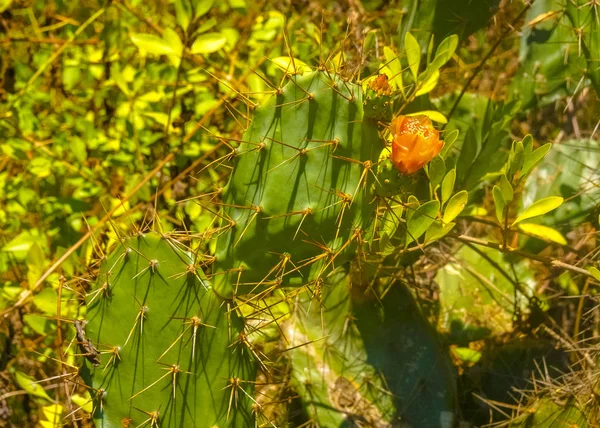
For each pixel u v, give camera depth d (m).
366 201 0.57
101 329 0.58
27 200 0.91
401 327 0.73
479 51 1.00
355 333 0.74
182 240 0.68
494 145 0.77
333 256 0.56
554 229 0.80
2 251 0.87
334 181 0.56
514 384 0.79
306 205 0.56
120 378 0.58
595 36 0.80
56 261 0.84
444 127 0.81
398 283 0.74
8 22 1.07
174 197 0.97
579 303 0.81
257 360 0.61
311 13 1.07
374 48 0.87
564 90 0.82
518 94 0.84
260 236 0.57
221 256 0.58
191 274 0.57
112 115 1.02
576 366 0.77
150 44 0.84
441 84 0.96
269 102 0.57
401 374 0.72
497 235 0.86
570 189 0.80
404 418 0.71
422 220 0.59
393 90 0.67
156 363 0.57
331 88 0.56
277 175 0.56
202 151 0.94
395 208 0.61
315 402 0.72
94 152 0.95
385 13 0.98
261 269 0.57
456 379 0.78
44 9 1.04
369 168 0.55
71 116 0.97
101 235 0.87
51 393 0.88
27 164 0.96
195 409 0.57
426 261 0.87
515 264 0.84
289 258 0.56
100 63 0.95
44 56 0.99
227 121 0.99
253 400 0.58
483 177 0.76
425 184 0.71
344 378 0.73
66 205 0.89
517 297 0.83
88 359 0.58
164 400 0.57
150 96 0.93
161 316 0.57
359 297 0.73
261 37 0.96
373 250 0.63
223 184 0.95
